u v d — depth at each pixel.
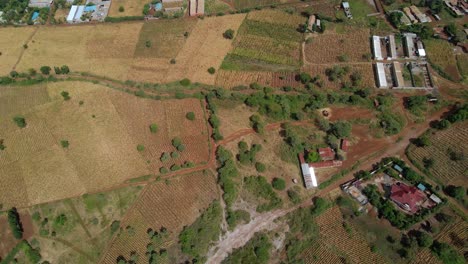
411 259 79.69
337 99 103.75
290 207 87.94
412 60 111.81
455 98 102.75
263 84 109.19
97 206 89.62
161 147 97.81
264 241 83.62
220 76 112.19
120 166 95.19
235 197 89.38
